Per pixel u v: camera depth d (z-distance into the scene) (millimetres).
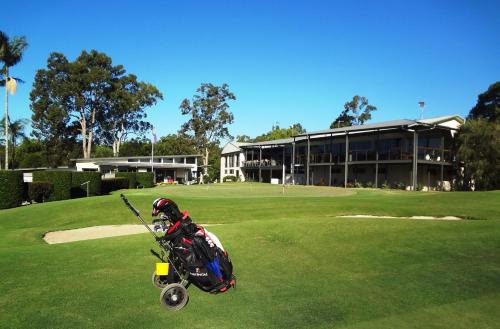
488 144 36781
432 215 15156
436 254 8680
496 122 40125
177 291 5633
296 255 8383
